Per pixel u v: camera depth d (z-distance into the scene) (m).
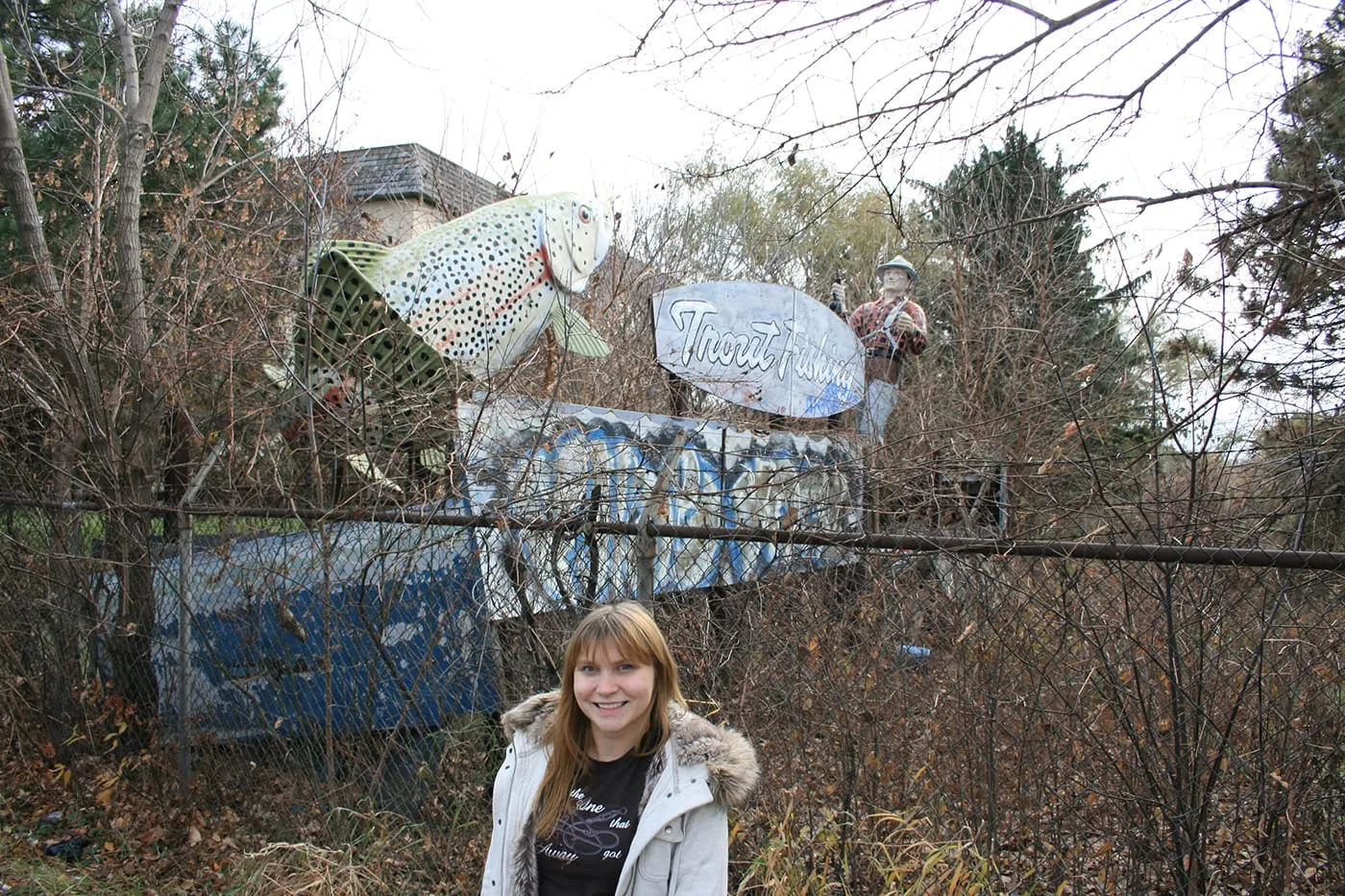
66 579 5.78
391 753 4.89
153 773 5.56
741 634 4.18
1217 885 3.39
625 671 2.51
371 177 10.05
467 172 10.22
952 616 3.77
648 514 4.26
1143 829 3.50
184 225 6.58
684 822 2.46
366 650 4.99
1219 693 3.49
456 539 4.71
